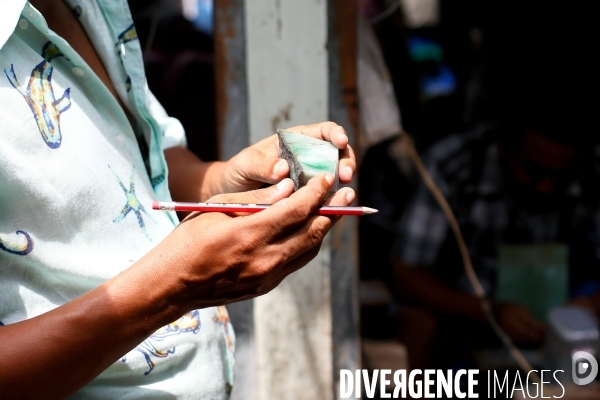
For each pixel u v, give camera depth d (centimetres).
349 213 72
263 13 153
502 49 205
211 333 92
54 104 79
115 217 83
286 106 157
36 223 76
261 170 94
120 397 83
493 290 216
